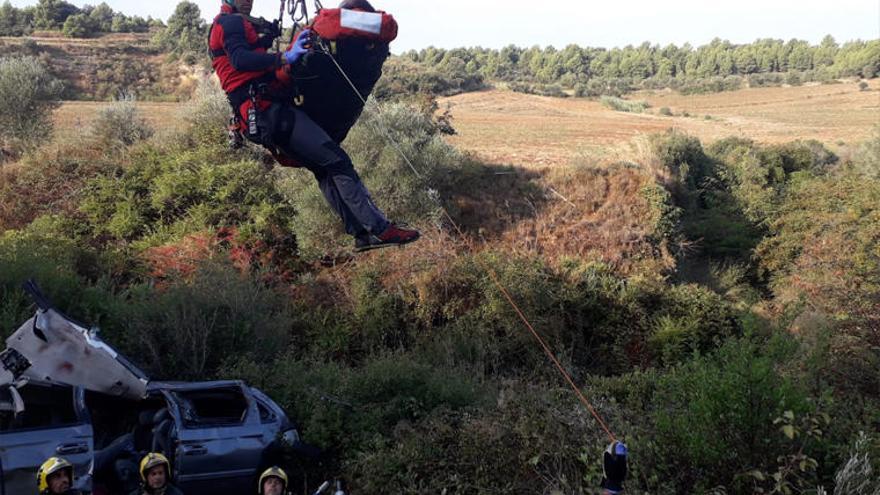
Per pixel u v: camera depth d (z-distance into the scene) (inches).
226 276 526.9
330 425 360.2
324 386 414.9
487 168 951.0
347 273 748.6
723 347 329.4
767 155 1226.6
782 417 273.7
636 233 880.3
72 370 316.5
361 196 161.5
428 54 5201.8
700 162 1106.1
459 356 615.8
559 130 1700.3
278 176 869.8
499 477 305.9
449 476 307.9
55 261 610.9
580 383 604.4
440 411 371.9
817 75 4643.2
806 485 267.9
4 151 1106.7
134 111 1086.4
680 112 3061.0
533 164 988.6
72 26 3321.9
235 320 500.1
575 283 733.9
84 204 857.5
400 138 830.5
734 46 5728.3
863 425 314.5
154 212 856.3
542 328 665.0
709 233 977.5
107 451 317.1
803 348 358.9
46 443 286.2
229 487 322.7
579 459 293.9
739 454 281.9
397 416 388.2
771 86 4579.2
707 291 769.6
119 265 729.0
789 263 905.5
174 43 3159.5
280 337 530.6
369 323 665.0
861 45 5083.7
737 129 2206.0
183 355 474.0
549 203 907.4
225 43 154.9
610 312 714.2
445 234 775.1
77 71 2802.7
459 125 1788.9
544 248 860.0
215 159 902.4
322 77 156.3
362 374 422.3
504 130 1668.3
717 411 285.4
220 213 813.2
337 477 341.1
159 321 482.9
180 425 318.0
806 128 2341.3
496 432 317.7
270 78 156.9
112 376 322.3
